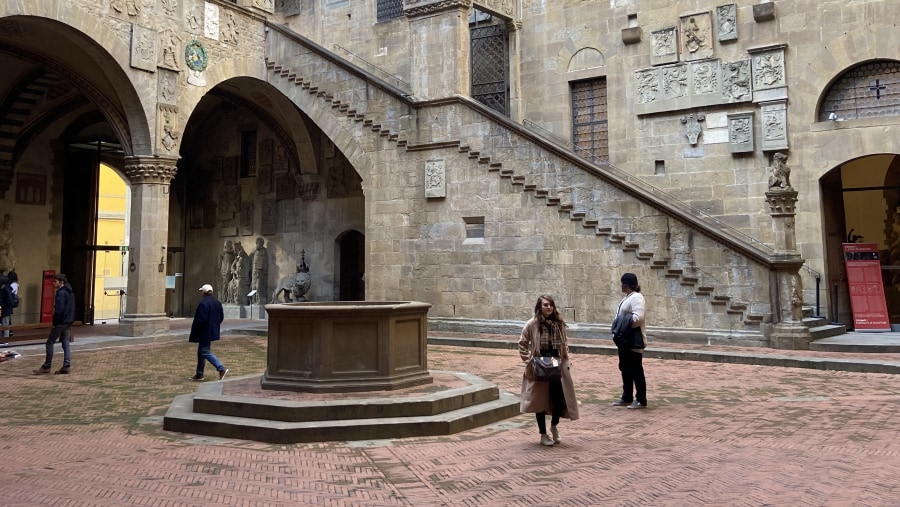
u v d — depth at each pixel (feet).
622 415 30.27
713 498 18.26
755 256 49.29
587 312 56.54
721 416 29.55
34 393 37.86
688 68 63.57
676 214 52.60
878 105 56.85
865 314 57.16
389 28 84.43
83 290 83.82
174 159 67.10
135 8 63.77
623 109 66.95
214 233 99.25
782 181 48.75
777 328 48.26
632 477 20.51
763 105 60.08
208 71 71.00
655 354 48.01
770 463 21.77
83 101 82.38
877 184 64.49
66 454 24.41
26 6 54.80
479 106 62.49
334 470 21.83
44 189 83.97
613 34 67.82
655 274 53.52
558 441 25.22
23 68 73.67
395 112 67.36
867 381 37.50
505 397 32.91
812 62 58.44
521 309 59.88
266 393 30.17
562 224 58.03
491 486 19.89
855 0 56.90
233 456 23.75
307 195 90.12
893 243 63.62
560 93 70.69
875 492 18.51
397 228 66.95
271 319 31.91
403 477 20.95
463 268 63.10
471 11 78.43
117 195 126.31
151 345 61.41
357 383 30.22
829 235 59.88
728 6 61.82
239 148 97.76
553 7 71.46
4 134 78.43
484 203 62.13
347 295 89.51
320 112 72.38
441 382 33.17
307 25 91.61
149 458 23.58
